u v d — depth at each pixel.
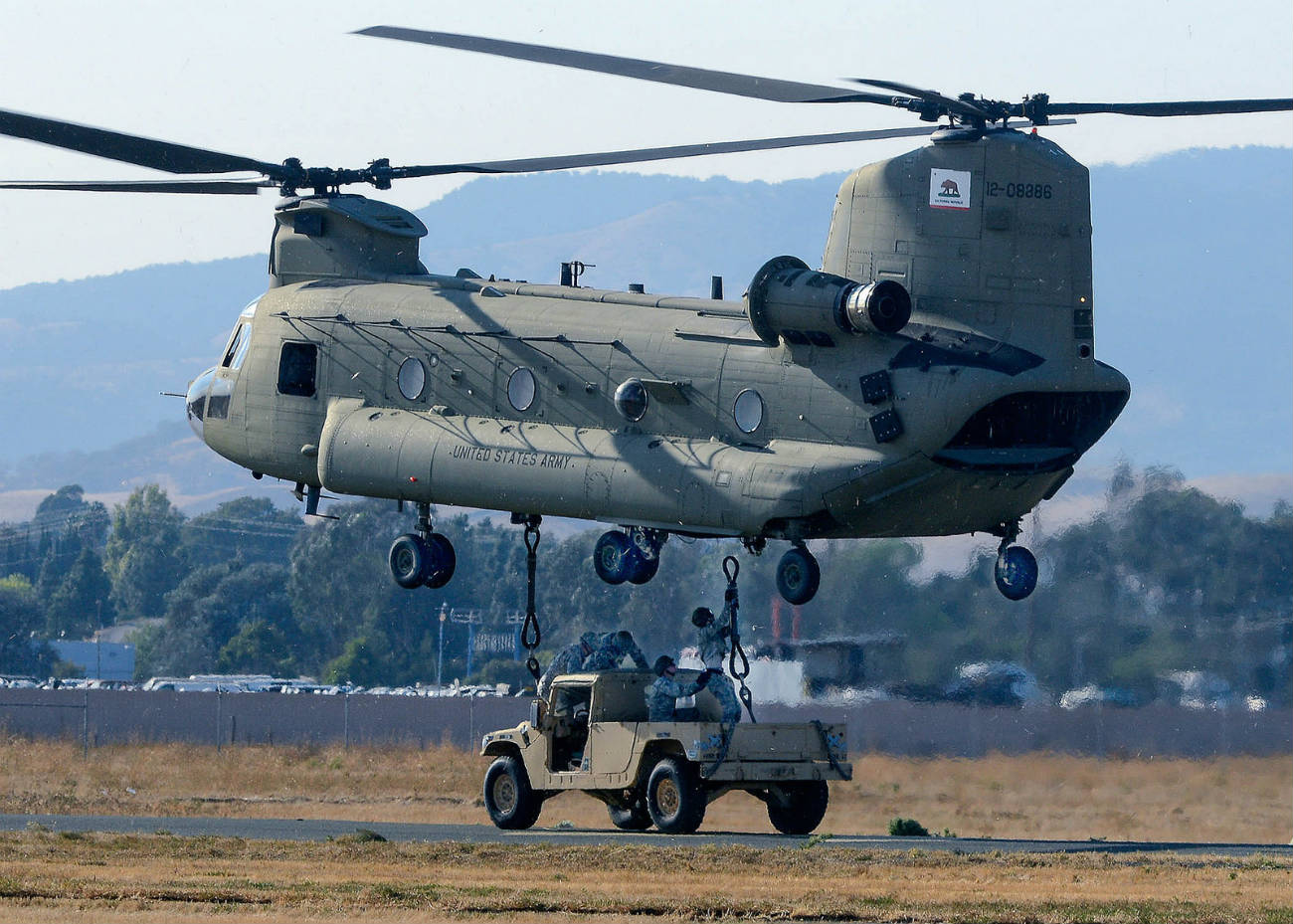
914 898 56.06
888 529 81.69
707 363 84.06
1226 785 128.25
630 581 88.12
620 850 71.00
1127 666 144.88
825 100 76.56
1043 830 112.94
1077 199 81.31
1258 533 154.88
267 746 175.12
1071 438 81.00
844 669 146.62
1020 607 149.00
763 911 53.00
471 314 93.81
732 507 80.94
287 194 104.25
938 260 82.06
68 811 107.06
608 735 84.94
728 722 82.88
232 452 103.50
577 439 87.69
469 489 90.81
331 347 98.56
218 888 57.09
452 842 75.31
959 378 77.38
